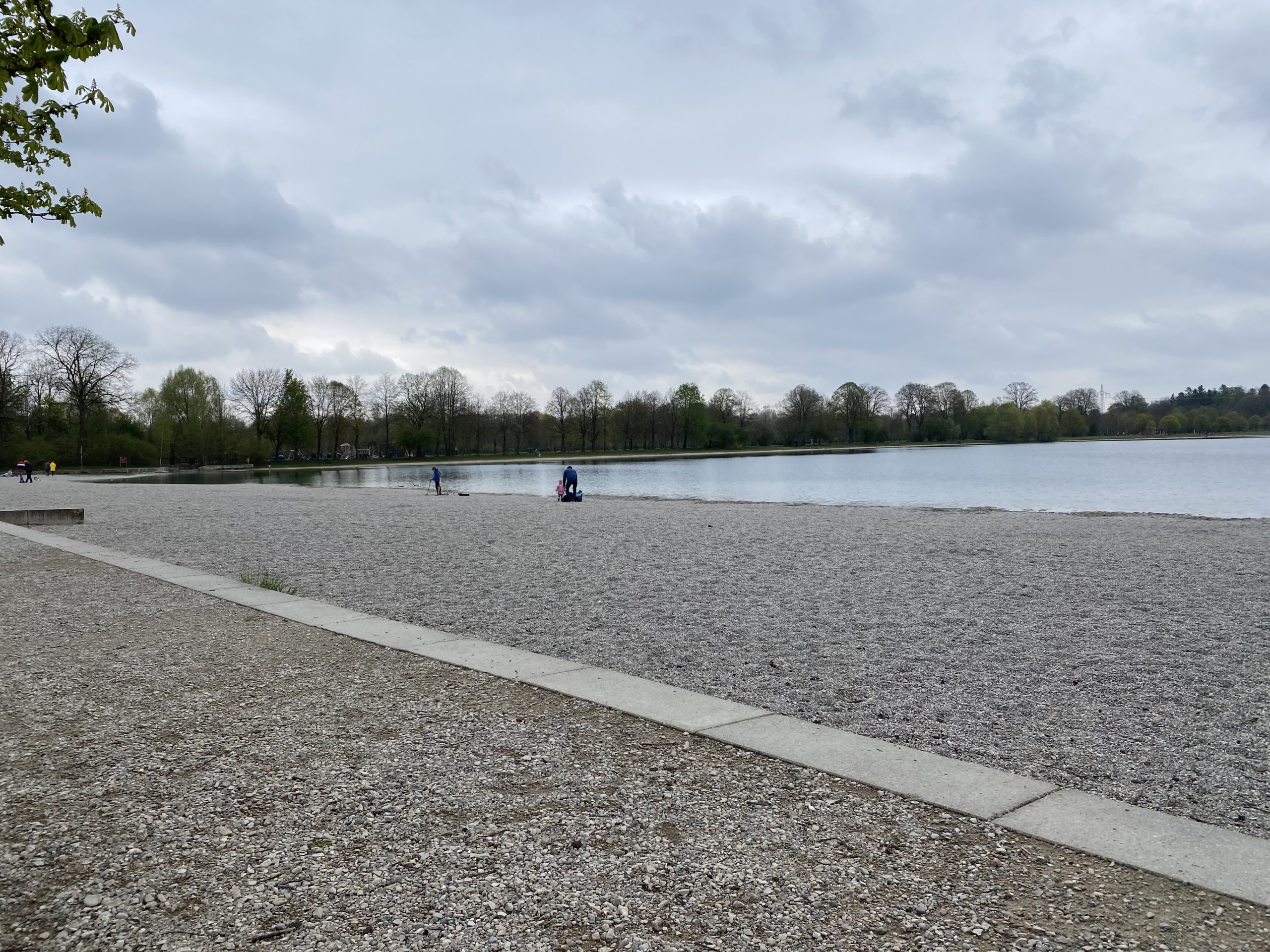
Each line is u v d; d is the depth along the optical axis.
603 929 3.21
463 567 14.59
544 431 136.00
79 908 3.36
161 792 4.54
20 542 17.97
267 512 29.56
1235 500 38.19
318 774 4.79
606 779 4.70
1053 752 5.40
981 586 12.38
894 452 136.50
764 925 3.23
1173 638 8.84
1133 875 3.61
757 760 5.00
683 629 9.30
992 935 3.16
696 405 131.75
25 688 6.66
